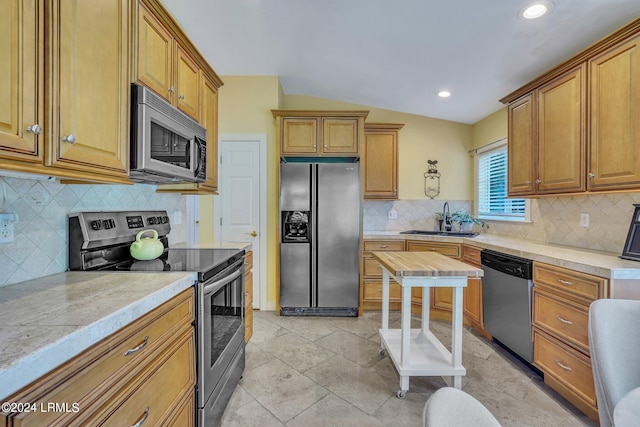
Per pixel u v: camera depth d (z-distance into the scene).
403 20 2.05
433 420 0.44
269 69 3.14
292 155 3.19
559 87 2.05
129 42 1.28
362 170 3.19
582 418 1.63
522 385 1.94
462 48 2.28
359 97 3.66
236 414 1.68
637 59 1.55
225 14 2.24
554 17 1.81
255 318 3.10
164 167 1.46
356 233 3.12
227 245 2.25
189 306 1.32
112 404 0.83
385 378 2.04
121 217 1.68
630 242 1.76
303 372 2.11
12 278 1.15
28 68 0.84
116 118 1.20
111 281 1.20
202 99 2.05
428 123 3.91
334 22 2.23
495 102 3.21
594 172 1.80
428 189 3.92
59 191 1.35
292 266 3.14
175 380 1.18
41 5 0.88
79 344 0.72
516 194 2.49
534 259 1.98
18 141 0.81
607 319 0.99
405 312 1.82
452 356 1.84
